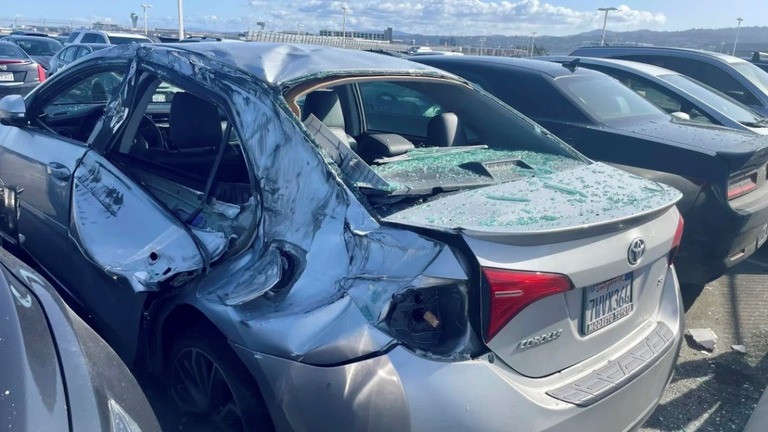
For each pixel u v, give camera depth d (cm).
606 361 238
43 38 2088
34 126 390
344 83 279
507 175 279
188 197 286
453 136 344
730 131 490
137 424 171
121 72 347
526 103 531
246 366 219
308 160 236
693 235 418
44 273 349
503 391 202
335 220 224
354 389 197
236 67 273
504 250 205
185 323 259
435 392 194
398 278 203
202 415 259
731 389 368
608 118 498
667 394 359
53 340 178
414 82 314
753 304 495
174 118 315
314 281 217
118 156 323
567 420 212
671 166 430
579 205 232
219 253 247
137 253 268
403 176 257
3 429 141
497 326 202
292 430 210
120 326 286
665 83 659
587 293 227
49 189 336
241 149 258
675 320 278
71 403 156
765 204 436
